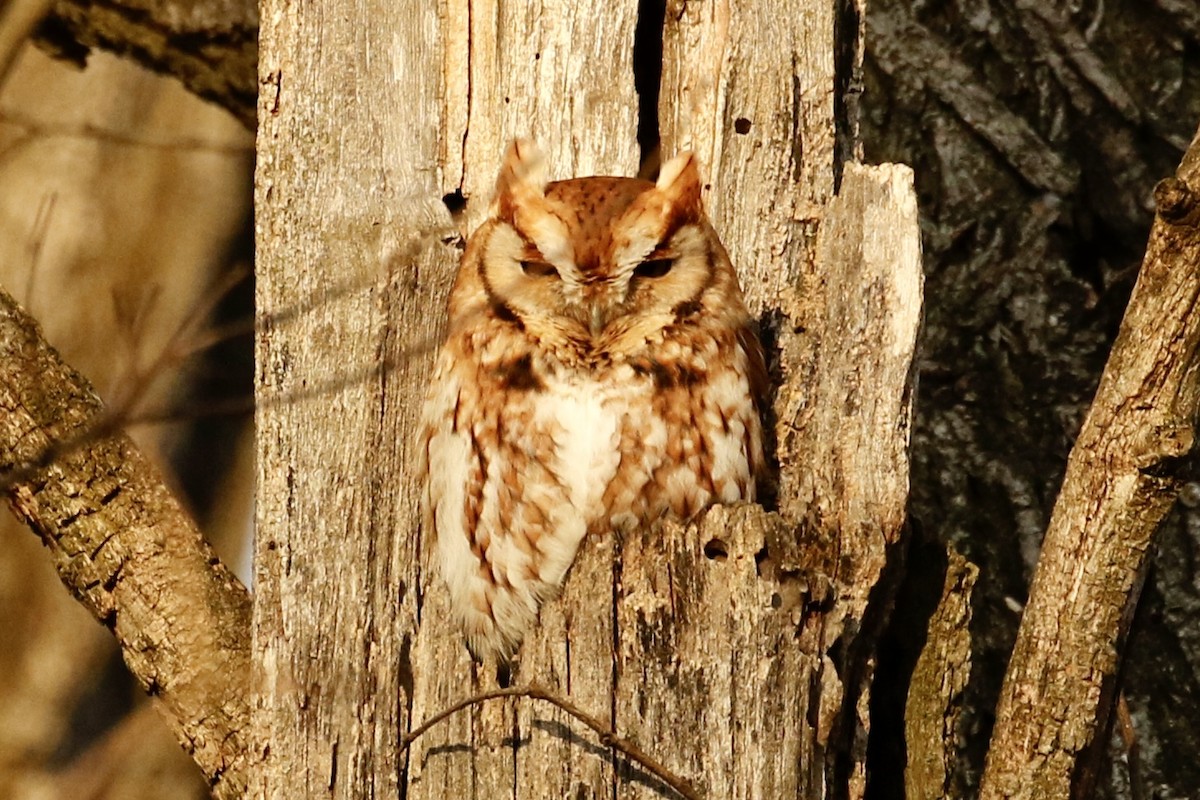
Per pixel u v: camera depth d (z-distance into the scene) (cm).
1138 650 1188
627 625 909
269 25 1043
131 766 1493
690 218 1021
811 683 910
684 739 900
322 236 1018
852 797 960
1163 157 1204
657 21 1095
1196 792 1173
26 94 1750
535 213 1014
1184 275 877
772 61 1060
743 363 1014
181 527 1003
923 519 1222
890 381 991
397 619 988
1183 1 1216
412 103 1048
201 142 1395
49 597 1717
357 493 993
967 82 1229
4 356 995
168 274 1733
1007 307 1217
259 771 962
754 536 906
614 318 1001
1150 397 892
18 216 1717
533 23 1070
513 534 1005
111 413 867
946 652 1022
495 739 936
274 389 997
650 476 995
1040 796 922
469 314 1016
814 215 1046
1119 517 901
